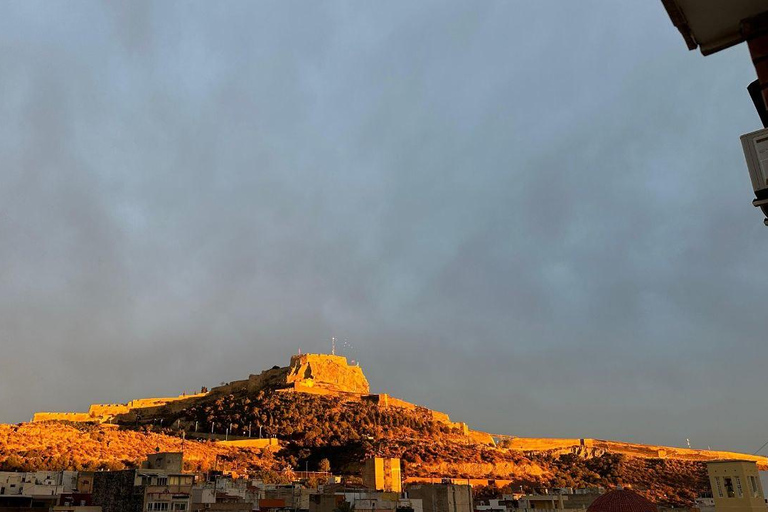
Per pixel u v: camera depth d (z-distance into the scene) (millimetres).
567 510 92062
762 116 8039
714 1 7742
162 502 69062
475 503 99750
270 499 85812
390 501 77500
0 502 74188
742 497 38062
